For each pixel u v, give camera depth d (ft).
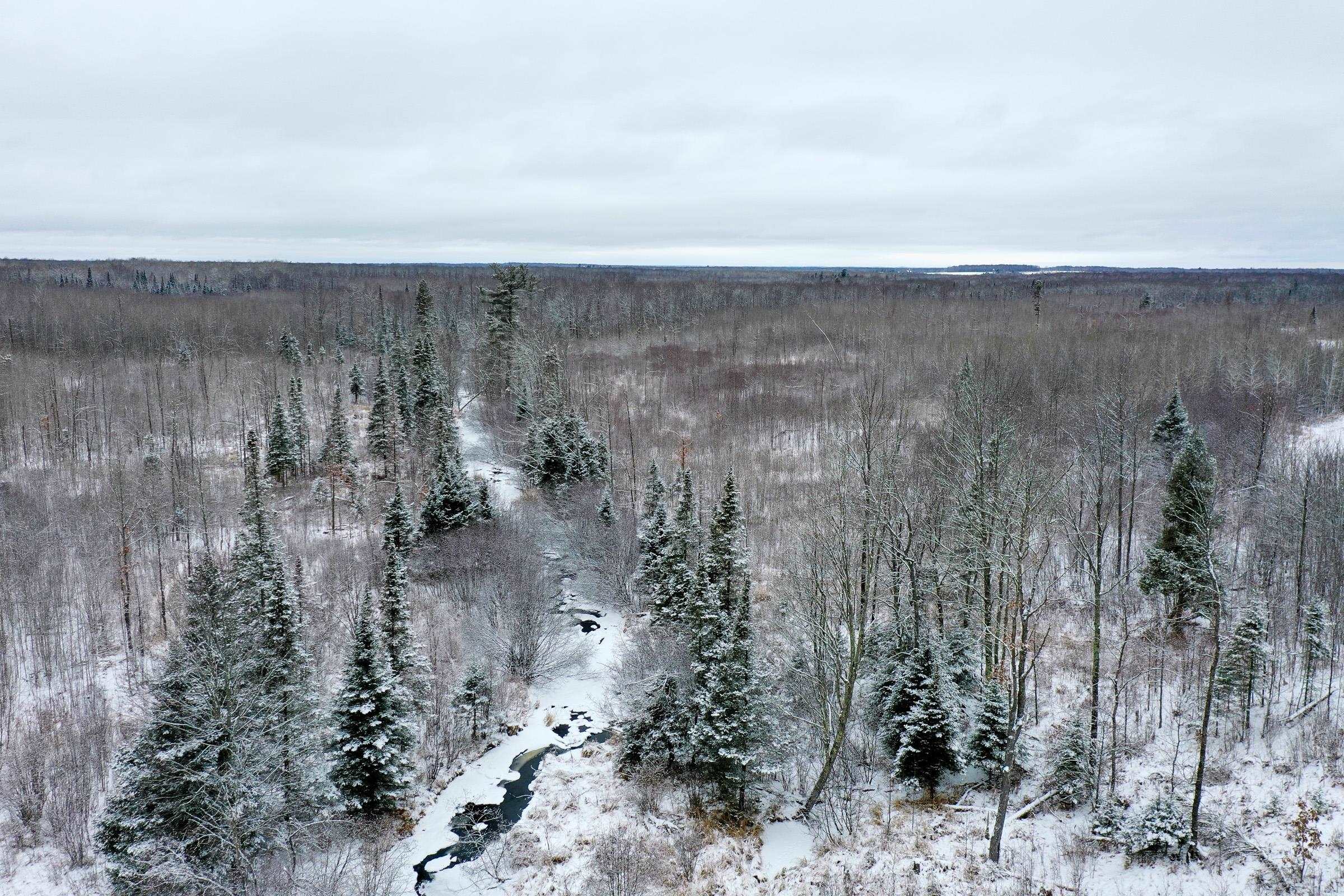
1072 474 148.25
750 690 110.63
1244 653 107.24
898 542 122.31
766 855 101.04
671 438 286.87
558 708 146.72
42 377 324.39
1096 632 104.17
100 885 99.55
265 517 135.64
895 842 98.22
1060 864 90.43
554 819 111.55
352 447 257.96
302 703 107.14
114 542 191.11
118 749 105.29
